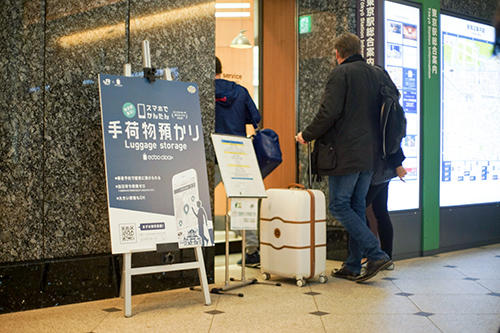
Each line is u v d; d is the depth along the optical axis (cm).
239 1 638
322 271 412
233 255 559
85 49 358
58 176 346
